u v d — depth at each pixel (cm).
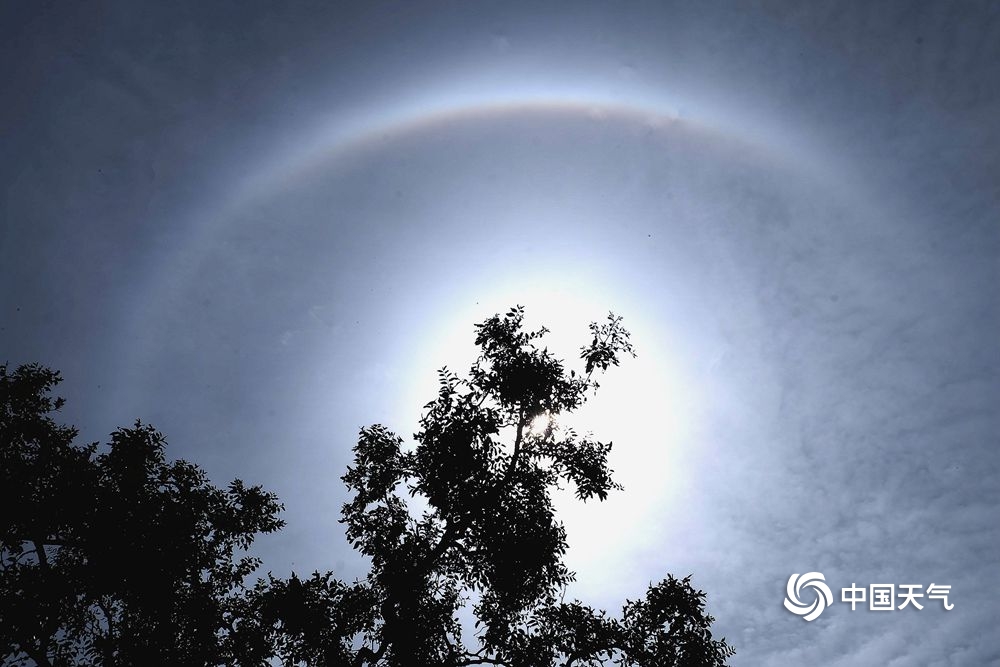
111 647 1555
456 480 1452
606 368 1573
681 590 1491
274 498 1803
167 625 1602
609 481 1549
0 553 1533
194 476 1717
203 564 1709
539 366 1534
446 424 1450
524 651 1446
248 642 1620
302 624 1502
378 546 1524
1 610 1456
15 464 1572
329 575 1537
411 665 1416
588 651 1447
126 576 1538
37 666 1508
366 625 1512
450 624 1508
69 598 1535
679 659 1441
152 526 1599
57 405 1753
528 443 1566
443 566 1538
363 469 1571
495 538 1451
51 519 1555
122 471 1634
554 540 1470
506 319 1585
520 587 1501
